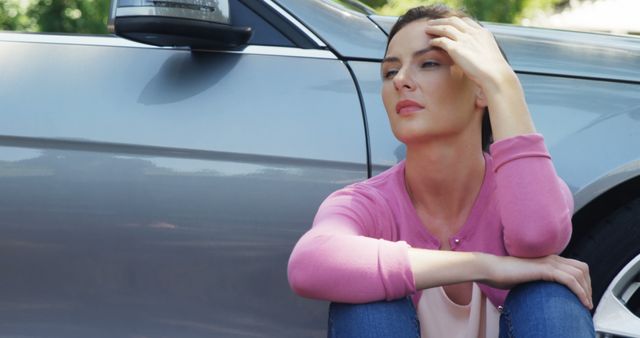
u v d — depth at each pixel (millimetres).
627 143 2105
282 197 2121
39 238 2201
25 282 2223
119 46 2301
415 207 1892
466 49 1785
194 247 2148
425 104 1802
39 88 2258
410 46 1819
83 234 2184
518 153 1771
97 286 2193
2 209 2213
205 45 2234
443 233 1880
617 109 2152
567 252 2180
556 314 1712
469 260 1750
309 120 2152
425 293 1841
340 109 2156
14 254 2217
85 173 2186
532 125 1793
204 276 2152
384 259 1726
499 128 1780
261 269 2133
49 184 2195
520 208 1756
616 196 2150
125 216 2168
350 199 1861
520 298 1756
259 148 2137
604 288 2131
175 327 2176
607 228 2135
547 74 2215
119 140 2182
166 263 2160
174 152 2160
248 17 2289
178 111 2186
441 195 1861
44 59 2303
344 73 2201
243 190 2131
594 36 2521
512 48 2285
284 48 2248
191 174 2148
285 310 2141
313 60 2223
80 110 2221
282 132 2145
